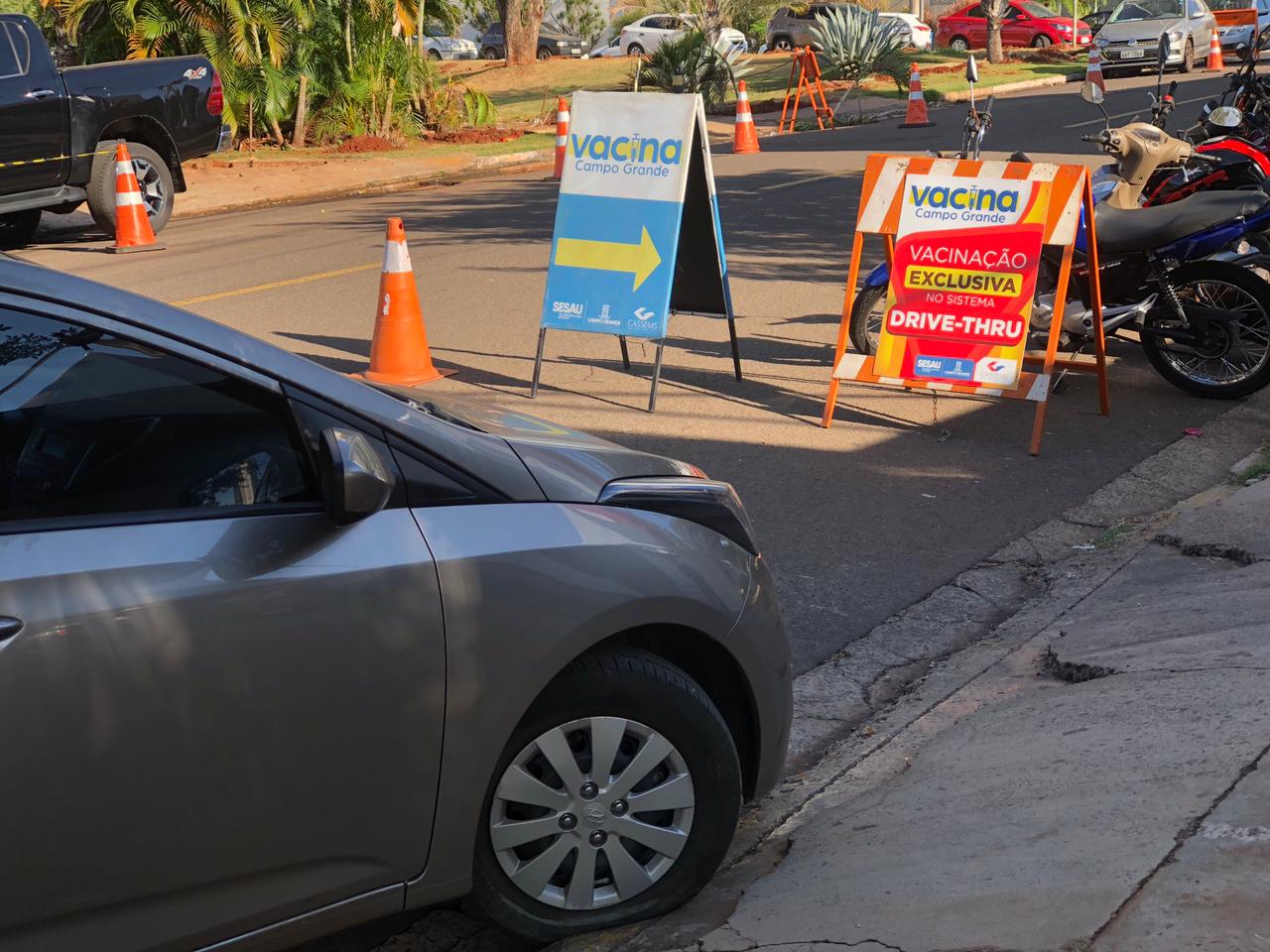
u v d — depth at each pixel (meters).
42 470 2.48
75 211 15.96
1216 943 2.44
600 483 3.07
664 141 7.24
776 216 13.70
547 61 40.44
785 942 2.85
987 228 6.78
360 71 20.97
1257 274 7.46
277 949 2.69
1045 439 6.95
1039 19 38.78
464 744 2.76
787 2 40.69
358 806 2.68
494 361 8.60
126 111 13.38
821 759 3.99
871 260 11.50
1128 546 5.38
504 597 2.76
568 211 7.46
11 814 2.31
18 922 2.37
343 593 2.60
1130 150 7.66
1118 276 7.53
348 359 8.68
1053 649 4.43
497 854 2.90
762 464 6.62
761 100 27.75
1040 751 3.57
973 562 5.44
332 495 2.57
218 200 16.61
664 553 3.00
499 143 21.77
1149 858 2.78
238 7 18.70
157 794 2.46
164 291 10.98
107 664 2.38
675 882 3.07
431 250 12.52
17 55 12.52
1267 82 9.97
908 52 36.50
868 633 4.86
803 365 8.47
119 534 2.47
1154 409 7.43
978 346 6.84
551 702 2.88
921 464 6.60
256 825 2.57
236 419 2.66
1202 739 3.34
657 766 3.01
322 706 2.59
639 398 7.76
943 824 3.26
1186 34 28.91
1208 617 4.33
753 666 3.16
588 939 3.02
